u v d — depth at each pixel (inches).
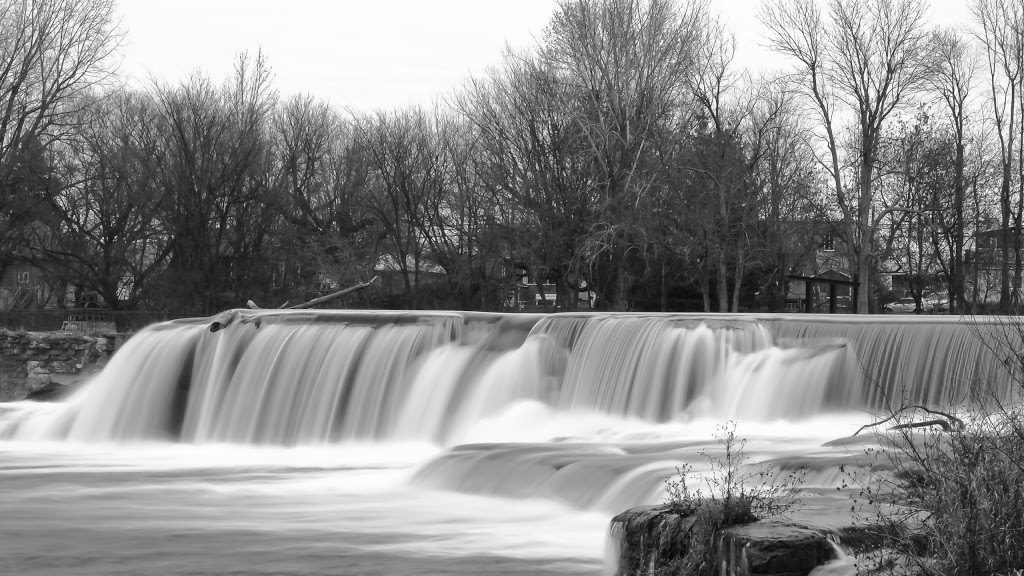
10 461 896.9
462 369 959.0
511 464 629.0
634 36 2116.1
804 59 2078.0
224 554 519.5
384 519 582.2
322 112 2751.0
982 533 323.0
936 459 385.1
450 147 2529.5
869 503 394.3
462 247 2442.2
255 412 1025.5
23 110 2155.5
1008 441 374.0
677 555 378.0
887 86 2031.3
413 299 2409.0
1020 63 2044.8
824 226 2225.6
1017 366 514.0
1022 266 1903.3
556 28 2145.7
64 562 513.7
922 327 788.6
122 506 657.6
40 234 2235.5
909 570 326.6
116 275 2265.0
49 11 2175.2
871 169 2037.4
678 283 2196.1
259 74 2438.5
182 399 1071.6
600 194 2090.3
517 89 2223.2
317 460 862.5
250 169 2343.8
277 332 1053.2
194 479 764.6
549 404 918.4
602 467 579.8
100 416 1082.7
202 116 2336.4
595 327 927.0
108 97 2316.7
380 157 2517.2
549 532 533.3
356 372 999.6
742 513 374.3
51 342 1550.2
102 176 2263.8
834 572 333.4
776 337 853.8
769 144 2182.6
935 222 2046.0
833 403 809.5
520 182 2220.7
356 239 2474.2
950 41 2096.5
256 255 2337.6
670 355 870.4
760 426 793.6
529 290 2549.2
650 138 2114.9
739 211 2028.8
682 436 770.2
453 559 490.0
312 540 542.0
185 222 2236.7
